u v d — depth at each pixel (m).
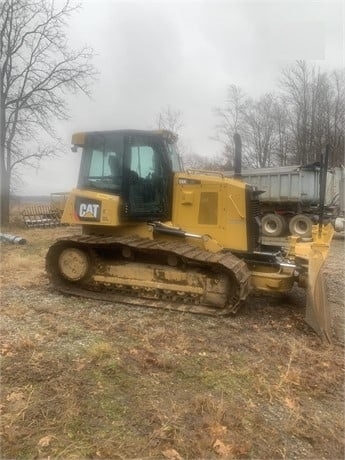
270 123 34.84
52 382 3.59
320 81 29.84
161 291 5.92
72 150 6.65
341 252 12.75
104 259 6.35
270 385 3.75
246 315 5.67
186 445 2.86
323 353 4.51
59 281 6.48
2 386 3.51
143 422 3.09
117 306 5.81
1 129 18.27
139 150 6.17
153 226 6.17
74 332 4.78
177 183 6.20
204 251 5.77
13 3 17.77
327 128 28.22
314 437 3.06
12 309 5.59
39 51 18.50
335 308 6.39
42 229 17.38
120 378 3.73
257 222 6.20
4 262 9.02
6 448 2.75
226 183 6.00
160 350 4.37
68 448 2.77
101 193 6.25
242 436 3.00
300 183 16.50
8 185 18.84
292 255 6.00
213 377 3.84
